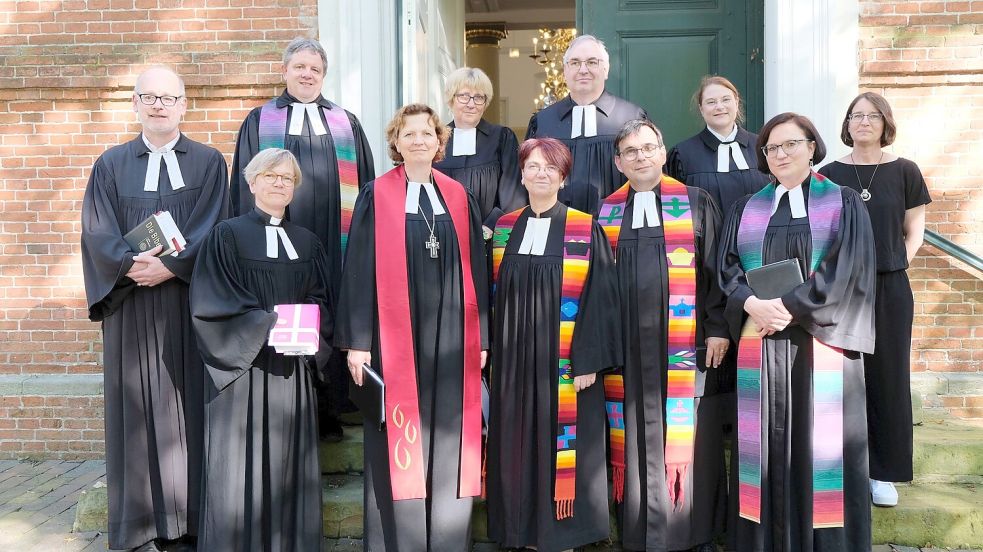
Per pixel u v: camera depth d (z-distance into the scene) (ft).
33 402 18.70
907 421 13.19
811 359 11.41
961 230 17.25
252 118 14.66
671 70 19.45
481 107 14.70
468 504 12.22
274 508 11.82
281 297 12.26
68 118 18.63
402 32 17.87
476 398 12.34
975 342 17.26
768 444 11.62
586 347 12.14
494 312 12.73
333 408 14.39
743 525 11.81
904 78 17.16
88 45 18.45
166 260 12.40
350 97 17.76
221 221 12.95
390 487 12.07
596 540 12.29
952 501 13.47
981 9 17.02
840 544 11.36
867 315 11.50
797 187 11.97
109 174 13.12
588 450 12.31
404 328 12.14
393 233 12.31
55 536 14.02
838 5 17.06
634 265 12.67
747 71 19.19
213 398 11.85
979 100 17.13
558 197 14.35
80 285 18.78
